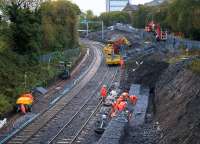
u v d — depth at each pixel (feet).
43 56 178.70
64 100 134.00
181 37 196.95
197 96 87.86
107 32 418.92
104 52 258.57
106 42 353.72
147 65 159.12
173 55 166.50
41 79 153.48
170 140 78.69
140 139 88.84
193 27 177.17
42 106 125.49
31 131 98.07
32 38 163.94
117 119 97.30
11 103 117.19
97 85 161.99
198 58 124.98
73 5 280.10
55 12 239.50
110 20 504.02
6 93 121.90
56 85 162.30
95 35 427.33
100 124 102.58
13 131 97.55
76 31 282.15
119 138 81.51
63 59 202.90
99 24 500.74
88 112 118.73
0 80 126.62
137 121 102.12
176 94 107.14
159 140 84.58
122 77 177.47
